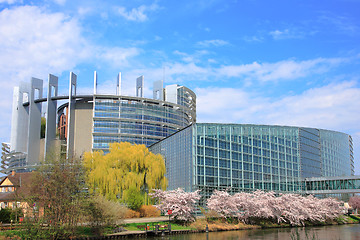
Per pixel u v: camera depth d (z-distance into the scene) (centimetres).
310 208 7944
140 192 7100
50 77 14788
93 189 6262
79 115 14688
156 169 7194
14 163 15875
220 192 6944
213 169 8400
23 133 16275
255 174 9381
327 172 12469
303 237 5347
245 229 6531
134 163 7038
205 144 8406
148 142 14012
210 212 6700
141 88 14650
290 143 10762
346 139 14750
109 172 6700
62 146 14625
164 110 14588
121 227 5438
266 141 9962
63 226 4659
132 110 13962
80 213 4822
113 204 5509
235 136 9112
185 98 16100
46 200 4619
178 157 8781
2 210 6094
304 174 11000
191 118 16575
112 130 13662
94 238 4838
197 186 7975
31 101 15262
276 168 10031
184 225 6103
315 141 12119
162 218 6638
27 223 4481
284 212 7219
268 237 5297
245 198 6869
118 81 14575
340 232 6162
